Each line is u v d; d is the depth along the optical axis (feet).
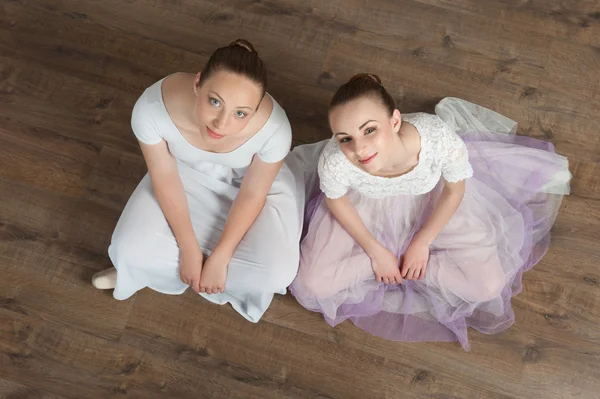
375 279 5.65
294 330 5.88
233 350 5.82
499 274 5.48
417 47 6.63
